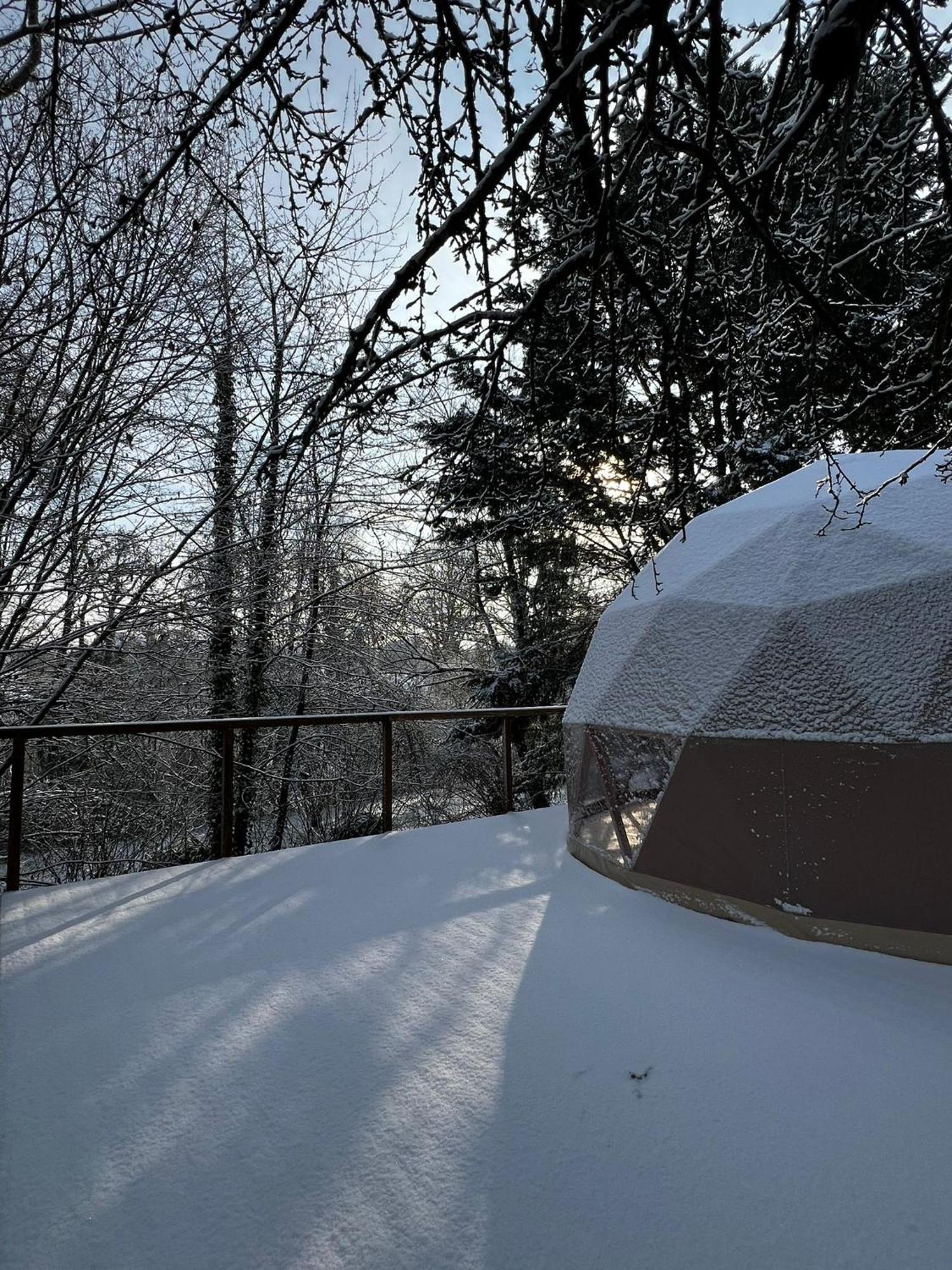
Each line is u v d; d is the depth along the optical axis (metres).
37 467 8.55
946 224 3.24
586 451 4.78
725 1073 2.69
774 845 4.04
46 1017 3.08
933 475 4.88
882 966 3.60
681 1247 1.90
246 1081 2.62
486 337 2.75
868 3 1.73
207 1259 1.85
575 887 4.88
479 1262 1.84
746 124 2.83
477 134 2.60
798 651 4.16
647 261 3.17
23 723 9.77
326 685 12.91
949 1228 1.96
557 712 7.41
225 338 9.95
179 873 5.18
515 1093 2.56
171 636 10.94
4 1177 2.14
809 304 2.60
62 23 2.67
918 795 3.63
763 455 9.30
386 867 5.34
